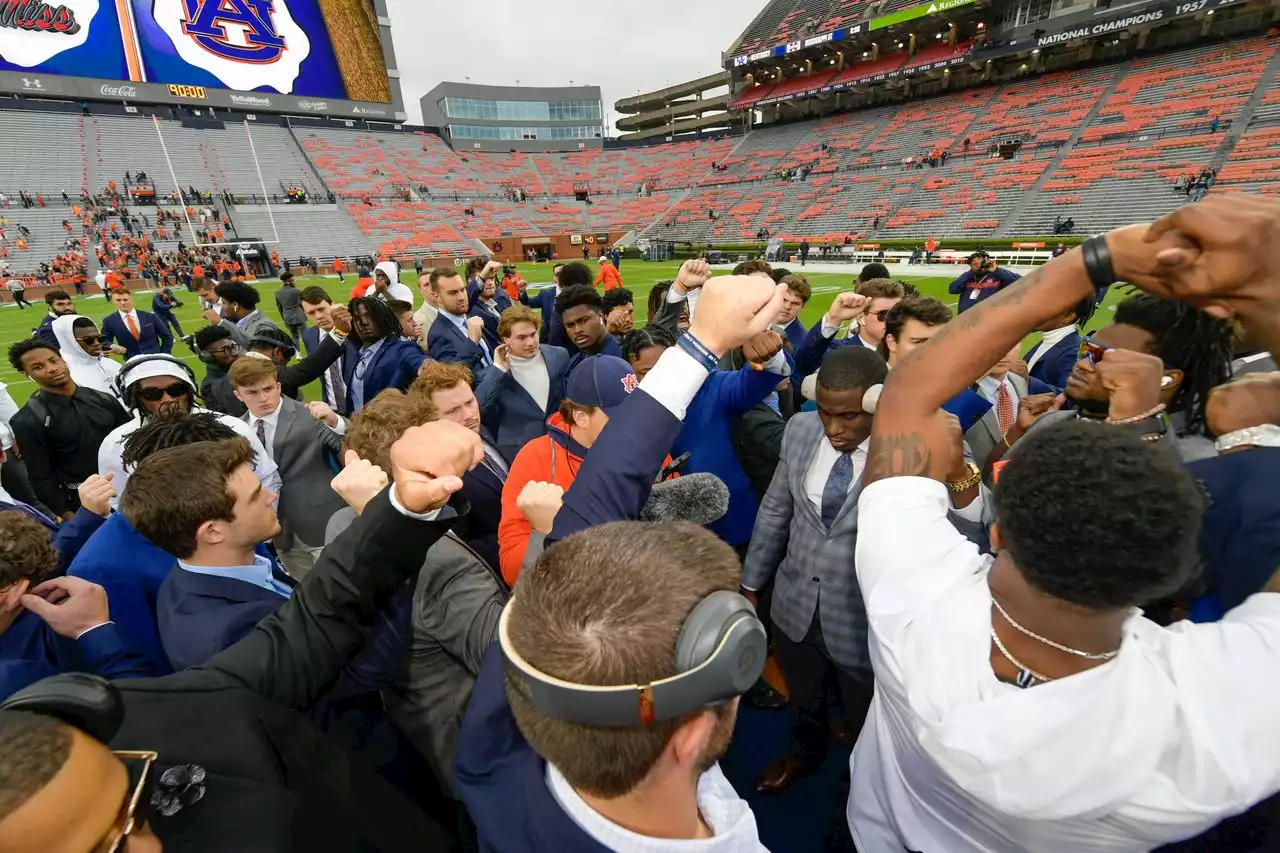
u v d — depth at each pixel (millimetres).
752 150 50375
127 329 7820
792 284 3799
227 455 1547
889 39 41125
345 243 40250
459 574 1363
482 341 4945
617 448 957
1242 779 680
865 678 1923
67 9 36469
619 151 60844
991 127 35500
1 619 1486
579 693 595
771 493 2318
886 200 35531
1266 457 1034
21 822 627
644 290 21641
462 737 832
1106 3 31375
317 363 4609
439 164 53000
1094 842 803
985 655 802
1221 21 31188
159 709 941
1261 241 617
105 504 2459
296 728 1062
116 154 38531
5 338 14898
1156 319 1439
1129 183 26516
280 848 907
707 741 660
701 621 597
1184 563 668
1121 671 717
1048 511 683
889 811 1200
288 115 46812
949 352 882
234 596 1523
